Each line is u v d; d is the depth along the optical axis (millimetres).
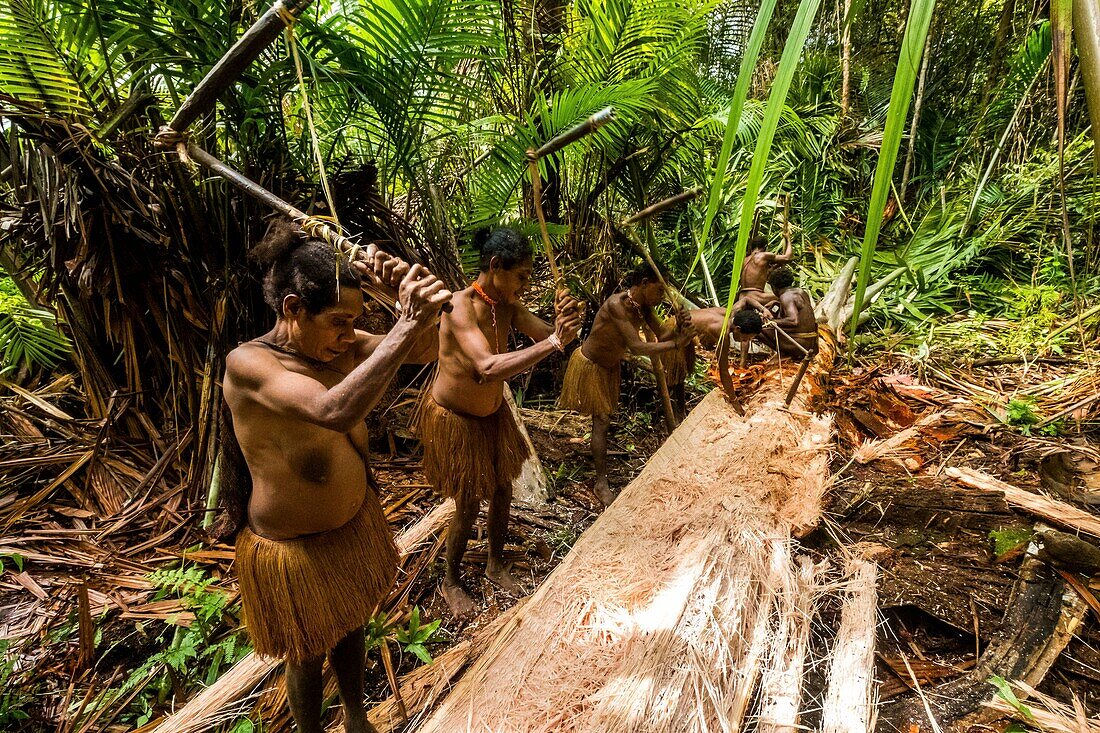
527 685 1902
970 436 3828
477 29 3584
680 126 4539
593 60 4086
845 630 2234
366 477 1747
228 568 2779
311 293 1405
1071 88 3152
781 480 2936
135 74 2816
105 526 3057
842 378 4625
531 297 5148
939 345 5297
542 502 3453
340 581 1654
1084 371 4504
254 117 3074
